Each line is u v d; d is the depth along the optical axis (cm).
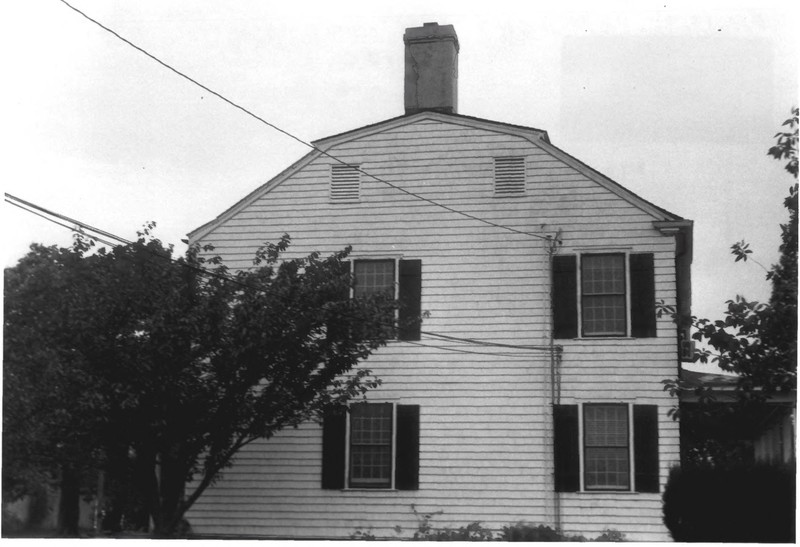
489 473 2012
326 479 2044
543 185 2130
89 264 1703
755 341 1446
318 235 2186
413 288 2127
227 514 2055
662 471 1952
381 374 2086
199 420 1723
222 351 1723
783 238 1469
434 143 2192
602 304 2058
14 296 1681
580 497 1967
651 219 2066
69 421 1638
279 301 1759
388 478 2039
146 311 1680
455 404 2055
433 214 2159
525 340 2062
